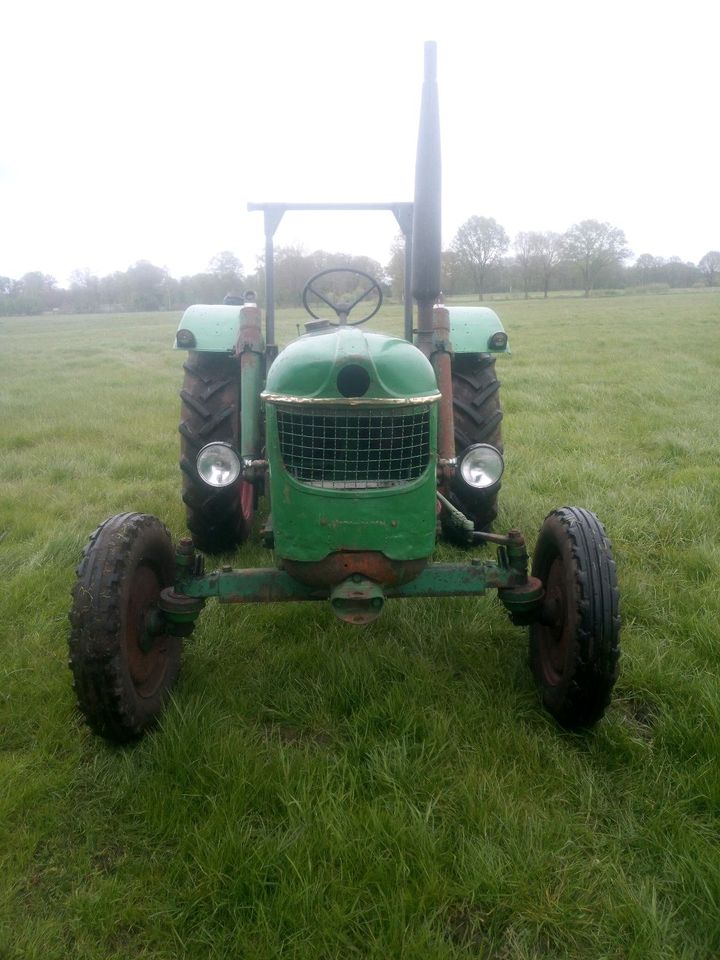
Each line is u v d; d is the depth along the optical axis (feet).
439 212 11.68
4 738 8.80
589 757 8.36
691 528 14.78
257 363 11.27
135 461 20.99
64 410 30.30
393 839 6.93
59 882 6.86
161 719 8.83
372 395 7.75
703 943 6.15
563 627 8.73
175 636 9.15
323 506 8.05
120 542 8.38
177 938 6.24
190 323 13.58
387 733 8.63
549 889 6.57
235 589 8.89
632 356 46.26
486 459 9.49
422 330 11.53
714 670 9.86
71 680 9.78
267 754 8.37
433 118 11.52
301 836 7.02
